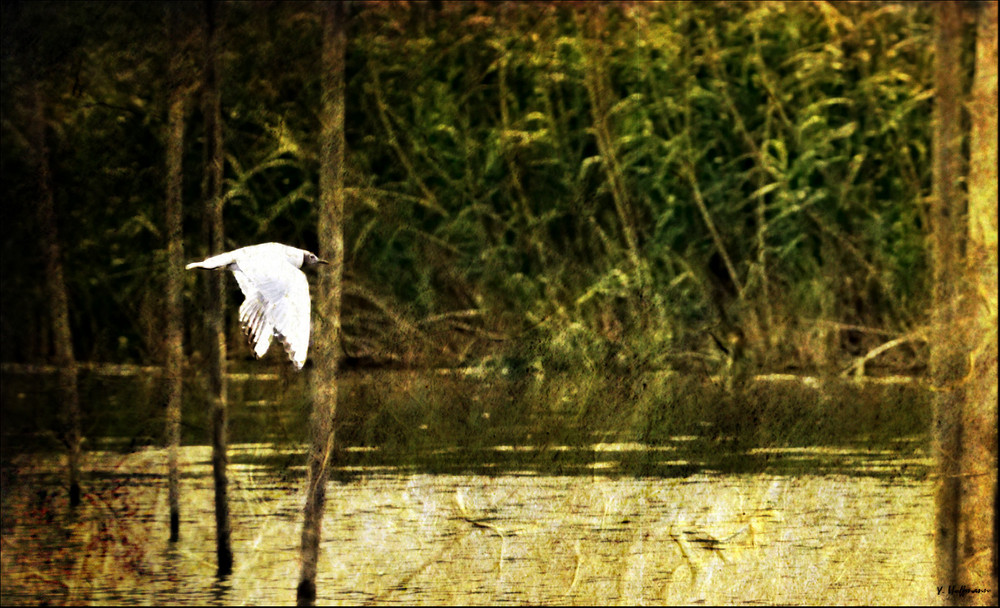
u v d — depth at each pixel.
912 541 12.78
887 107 22.27
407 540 12.80
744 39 22.59
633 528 13.16
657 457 16.19
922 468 15.62
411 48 21.14
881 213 22.14
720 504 14.04
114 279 19.27
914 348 20.20
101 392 18.00
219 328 12.20
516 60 21.58
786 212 22.09
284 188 20.06
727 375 19.66
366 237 20.67
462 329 20.56
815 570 11.95
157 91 16.77
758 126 22.84
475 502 14.02
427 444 16.72
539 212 22.08
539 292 21.23
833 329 21.00
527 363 19.48
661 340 20.03
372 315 20.17
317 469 10.67
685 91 22.20
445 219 21.34
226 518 12.12
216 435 12.15
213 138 12.15
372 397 17.81
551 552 12.34
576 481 14.98
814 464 15.93
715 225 22.38
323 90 10.39
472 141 21.52
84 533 13.12
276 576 11.88
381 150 21.17
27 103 14.68
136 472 15.75
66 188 17.64
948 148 11.14
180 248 13.49
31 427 16.73
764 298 21.34
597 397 18.31
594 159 21.70
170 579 11.80
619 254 21.48
